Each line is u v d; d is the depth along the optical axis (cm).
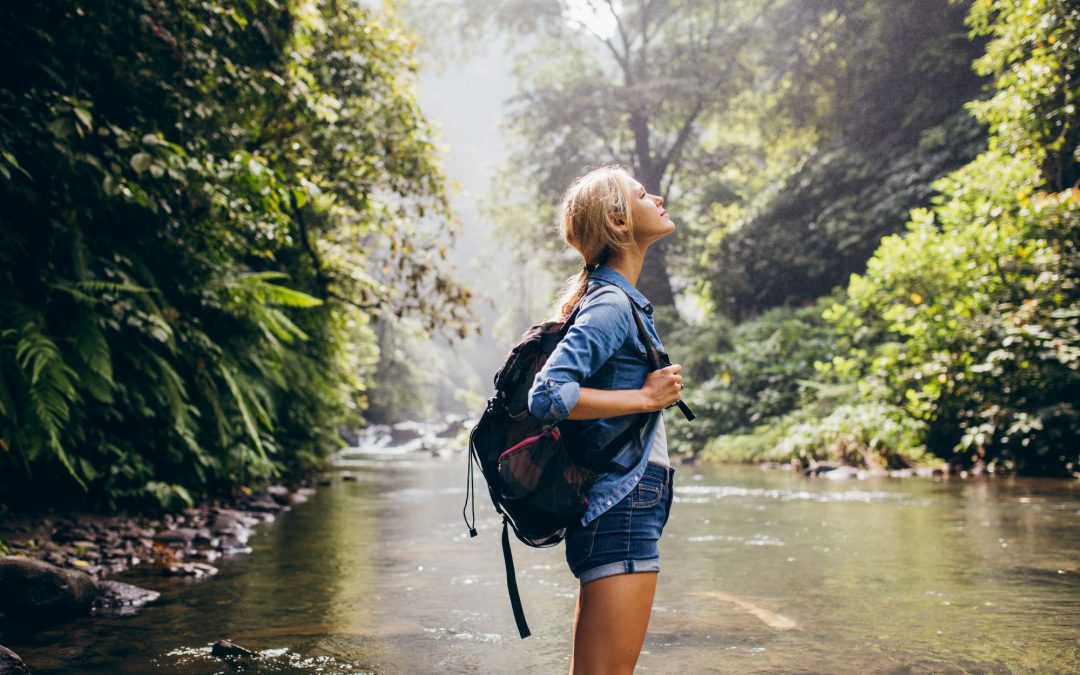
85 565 411
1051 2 930
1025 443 892
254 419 688
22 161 474
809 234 1986
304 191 672
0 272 468
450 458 1709
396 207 1038
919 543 481
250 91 673
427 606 344
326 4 879
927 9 1844
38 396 442
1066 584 364
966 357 942
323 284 1002
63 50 513
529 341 182
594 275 188
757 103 2456
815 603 337
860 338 1254
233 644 273
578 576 178
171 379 555
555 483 171
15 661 249
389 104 938
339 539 536
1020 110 974
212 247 618
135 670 252
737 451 1366
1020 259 928
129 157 532
